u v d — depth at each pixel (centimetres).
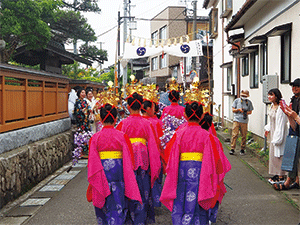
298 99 540
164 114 619
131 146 404
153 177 441
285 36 758
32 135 677
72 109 978
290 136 542
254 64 1055
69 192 588
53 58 1516
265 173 695
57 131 848
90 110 875
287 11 740
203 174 367
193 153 381
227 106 1489
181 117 626
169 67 2889
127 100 464
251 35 1070
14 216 473
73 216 471
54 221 453
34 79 714
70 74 2178
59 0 1154
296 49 686
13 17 954
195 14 1677
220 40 1628
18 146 608
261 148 925
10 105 602
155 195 476
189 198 371
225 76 1523
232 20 1088
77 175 719
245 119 902
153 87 584
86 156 898
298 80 529
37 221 453
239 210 483
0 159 506
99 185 379
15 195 546
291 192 561
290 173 545
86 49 1692
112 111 395
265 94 824
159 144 497
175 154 383
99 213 396
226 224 432
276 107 608
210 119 407
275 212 472
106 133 390
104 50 1728
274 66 835
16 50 1267
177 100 634
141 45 1177
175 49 1162
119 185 390
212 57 2009
